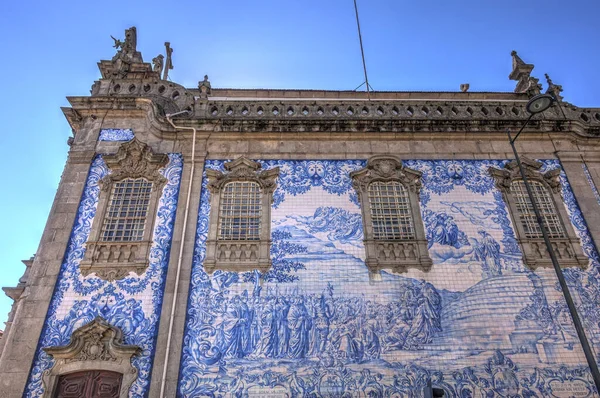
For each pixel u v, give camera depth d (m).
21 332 10.10
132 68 15.43
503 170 12.82
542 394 9.84
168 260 11.15
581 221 12.15
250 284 10.88
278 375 9.87
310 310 10.61
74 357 9.88
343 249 11.46
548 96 10.01
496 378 9.98
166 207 11.98
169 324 10.29
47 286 10.70
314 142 13.20
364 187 12.36
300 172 12.65
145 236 11.44
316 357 10.09
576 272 11.32
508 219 12.10
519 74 17.00
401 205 12.21
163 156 12.61
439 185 12.57
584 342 8.82
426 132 13.29
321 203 12.16
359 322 10.51
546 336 10.48
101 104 13.48
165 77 17.36
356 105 13.88
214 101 13.80
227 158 12.85
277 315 10.52
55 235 11.40
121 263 11.04
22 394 9.48
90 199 12.07
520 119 13.58
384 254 11.38
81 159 12.65
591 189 12.68
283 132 13.15
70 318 10.35
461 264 11.34
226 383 9.77
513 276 11.23
